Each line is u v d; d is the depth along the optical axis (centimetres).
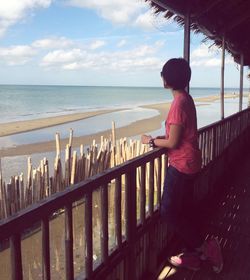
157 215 318
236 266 323
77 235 550
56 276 435
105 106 5069
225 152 638
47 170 671
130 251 266
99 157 795
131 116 3142
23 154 1365
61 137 1802
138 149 795
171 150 287
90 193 207
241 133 859
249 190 554
